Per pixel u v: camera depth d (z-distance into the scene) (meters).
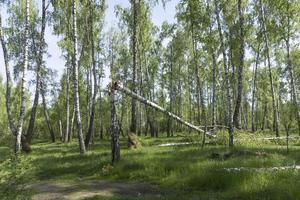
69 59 41.97
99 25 38.78
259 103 72.81
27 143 28.33
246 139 26.39
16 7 35.88
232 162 15.00
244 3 35.66
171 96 59.03
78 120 23.72
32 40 35.97
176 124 71.50
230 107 27.53
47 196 12.56
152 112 59.88
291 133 39.41
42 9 29.41
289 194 10.42
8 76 27.25
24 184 8.98
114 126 17.83
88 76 45.78
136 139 26.56
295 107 31.23
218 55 43.31
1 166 8.41
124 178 15.26
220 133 26.62
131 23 35.22
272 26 34.34
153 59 57.50
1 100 63.50
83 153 23.02
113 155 17.52
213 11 31.62
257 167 14.30
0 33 27.17
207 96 66.19
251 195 10.98
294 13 33.34
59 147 33.03
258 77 57.84
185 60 56.09
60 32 35.09
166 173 14.88
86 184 14.45
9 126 26.78
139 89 46.34
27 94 57.22
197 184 12.94
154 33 45.62
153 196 11.82
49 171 17.22
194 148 22.55
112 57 56.59
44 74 40.53
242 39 24.77
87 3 31.91
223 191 12.08
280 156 16.53
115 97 18.45
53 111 64.19
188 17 23.09
